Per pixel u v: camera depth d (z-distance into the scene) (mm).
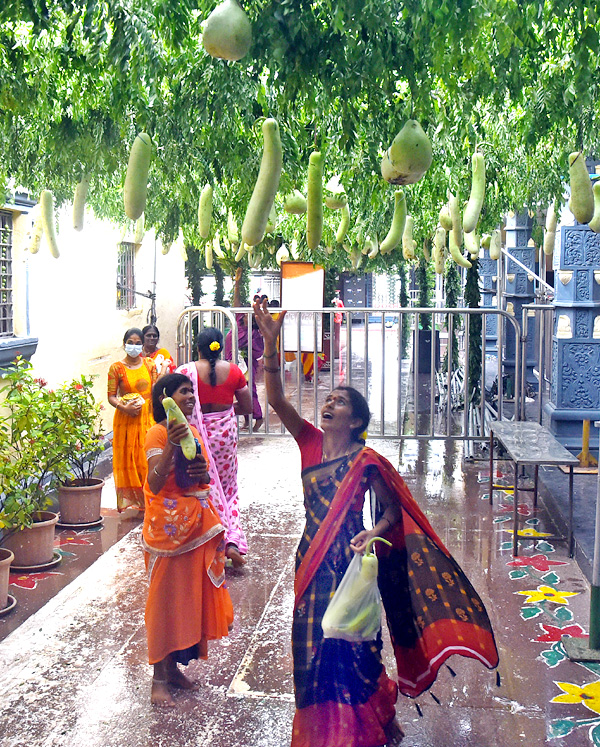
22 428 5781
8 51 4043
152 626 3941
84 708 3895
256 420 10852
